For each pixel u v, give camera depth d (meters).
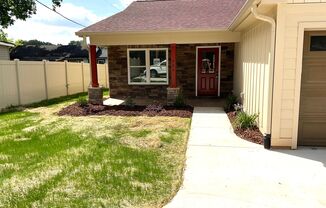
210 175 4.40
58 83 14.26
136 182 4.15
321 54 5.45
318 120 5.66
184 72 13.09
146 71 13.09
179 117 8.73
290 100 5.48
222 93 13.00
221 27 9.84
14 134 7.06
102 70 18.83
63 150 5.66
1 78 10.49
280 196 3.75
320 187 3.98
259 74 6.59
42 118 8.99
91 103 10.92
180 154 5.41
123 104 11.23
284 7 5.18
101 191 3.87
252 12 5.33
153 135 6.69
